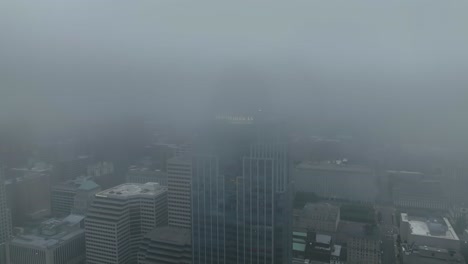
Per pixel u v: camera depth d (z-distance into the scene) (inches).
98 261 4052.7
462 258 3612.2
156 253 3499.0
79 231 4224.9
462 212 4158.5
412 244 3833.7
